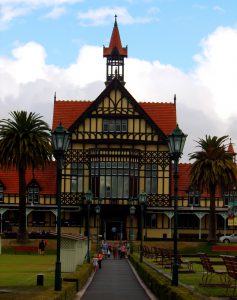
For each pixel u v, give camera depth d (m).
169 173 95.31
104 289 34.19
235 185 81.25
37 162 76.56
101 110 95.69
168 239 85.12
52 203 95.94
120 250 74.19
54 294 23.22
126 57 101.88
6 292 27.64
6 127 76.56
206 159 80.12
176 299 22.70
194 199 95.94
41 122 77.19
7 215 96.38
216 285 29.48
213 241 80.81
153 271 36.47
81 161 95.31
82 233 94.56
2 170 94.00
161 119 101.31
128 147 95.38
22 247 73.38
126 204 93.75
